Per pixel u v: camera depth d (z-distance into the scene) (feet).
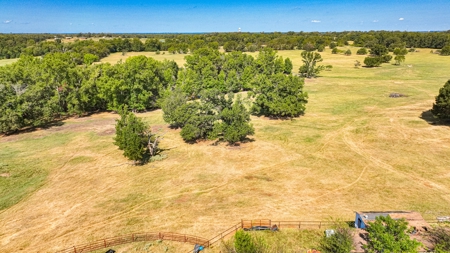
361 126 148.46
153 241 71.72
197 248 67.46
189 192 93.71
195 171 107.86
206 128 132.87
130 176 105.70
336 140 132.46
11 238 74.38
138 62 183.93
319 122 157.89
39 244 71.92
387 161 110.32
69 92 180.65
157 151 126.72
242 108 128.67
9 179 103.86
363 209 81.15
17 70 162.71
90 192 95.50
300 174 102.94
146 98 185.37
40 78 170.91
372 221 68.23
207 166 111.55
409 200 84.94
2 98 143.23
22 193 95.09
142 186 98.48
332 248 63.57
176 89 173.47
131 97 184.03
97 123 167.73
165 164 114.42
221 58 269.44
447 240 59.98
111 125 163.32
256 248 61.62
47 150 129.18
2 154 124.67
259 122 161.79
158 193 93.76
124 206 87.10
